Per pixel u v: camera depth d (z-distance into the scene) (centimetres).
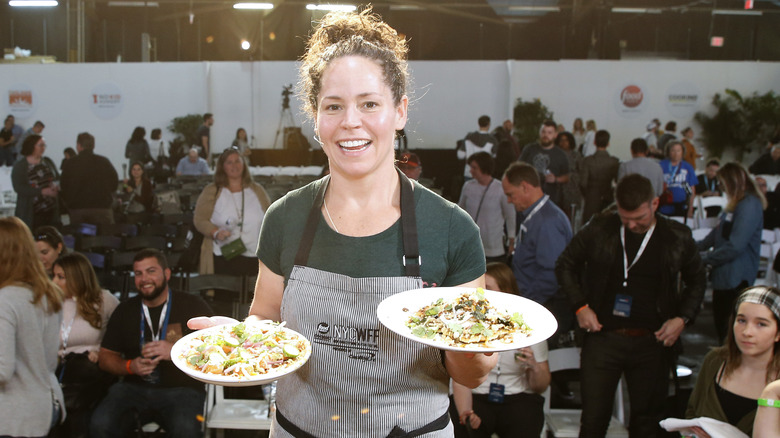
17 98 1298
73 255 355
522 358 307
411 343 122
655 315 313
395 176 129
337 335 123
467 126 1402
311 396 126
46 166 786
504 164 958
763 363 255
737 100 1344
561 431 335
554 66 1362
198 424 324
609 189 865
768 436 219
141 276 335
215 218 506
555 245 395
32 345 266
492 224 568
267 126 1430
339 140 120
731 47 1645
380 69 120
